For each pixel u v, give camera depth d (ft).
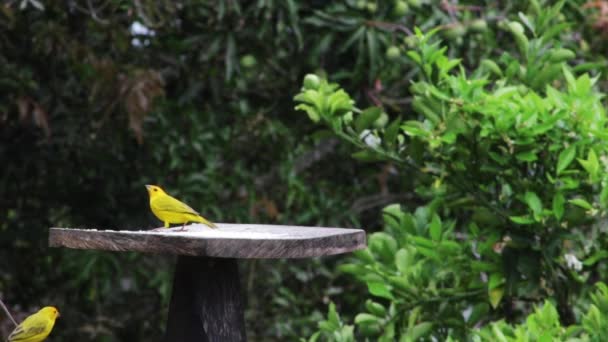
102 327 47.03
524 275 26.91
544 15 29.01
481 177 27.20
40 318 23.52
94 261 44.91
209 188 46.26
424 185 29.30
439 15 38.34
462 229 37.91
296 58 40.63
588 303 28.30
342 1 37.78
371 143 27.73
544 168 26.32
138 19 41.14
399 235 29.84
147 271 47.01
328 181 51.80
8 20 38.73
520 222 25.58
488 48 40.78
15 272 46.83
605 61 42.73
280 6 37.86
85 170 45.73
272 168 48.75
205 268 21.95
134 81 38.91
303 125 45.88
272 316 49.14
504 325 25.04
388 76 40.81
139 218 46.50
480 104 25.86
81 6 39.42
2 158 44.16
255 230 22.17
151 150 45.75
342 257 50.19
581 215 25.80
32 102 39.91
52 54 41.14
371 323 28.40
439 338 28.12
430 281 28.25
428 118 26.68
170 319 22.15
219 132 46.37
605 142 25.68
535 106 25.68
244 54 41.09
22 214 46.26
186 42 40.09
